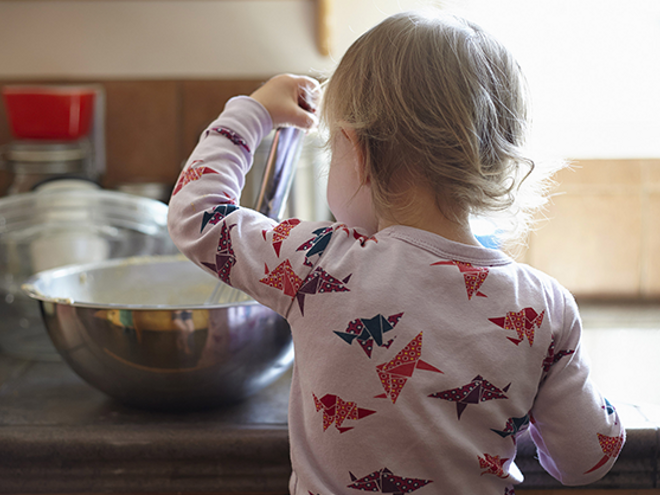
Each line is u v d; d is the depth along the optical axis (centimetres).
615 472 67
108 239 99
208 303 77
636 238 137
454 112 53
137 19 136
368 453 52
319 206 121
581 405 55
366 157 55
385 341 52
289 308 55
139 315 65
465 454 52
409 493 52
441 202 55
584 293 138
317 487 53
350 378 52
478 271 54
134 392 70
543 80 148
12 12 134
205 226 57
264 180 67
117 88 137
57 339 70
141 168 140
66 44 136
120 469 68
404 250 54
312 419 54
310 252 54
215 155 62
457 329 52
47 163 125
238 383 71
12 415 72
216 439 67
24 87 126
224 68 138
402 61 54
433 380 51
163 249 101
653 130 146
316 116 68
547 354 55
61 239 96
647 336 105
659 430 66
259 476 68
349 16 135
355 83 56
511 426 53
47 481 68
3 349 94
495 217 59
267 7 135
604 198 136
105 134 139
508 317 53
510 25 145
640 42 147
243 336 67
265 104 66
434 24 57
